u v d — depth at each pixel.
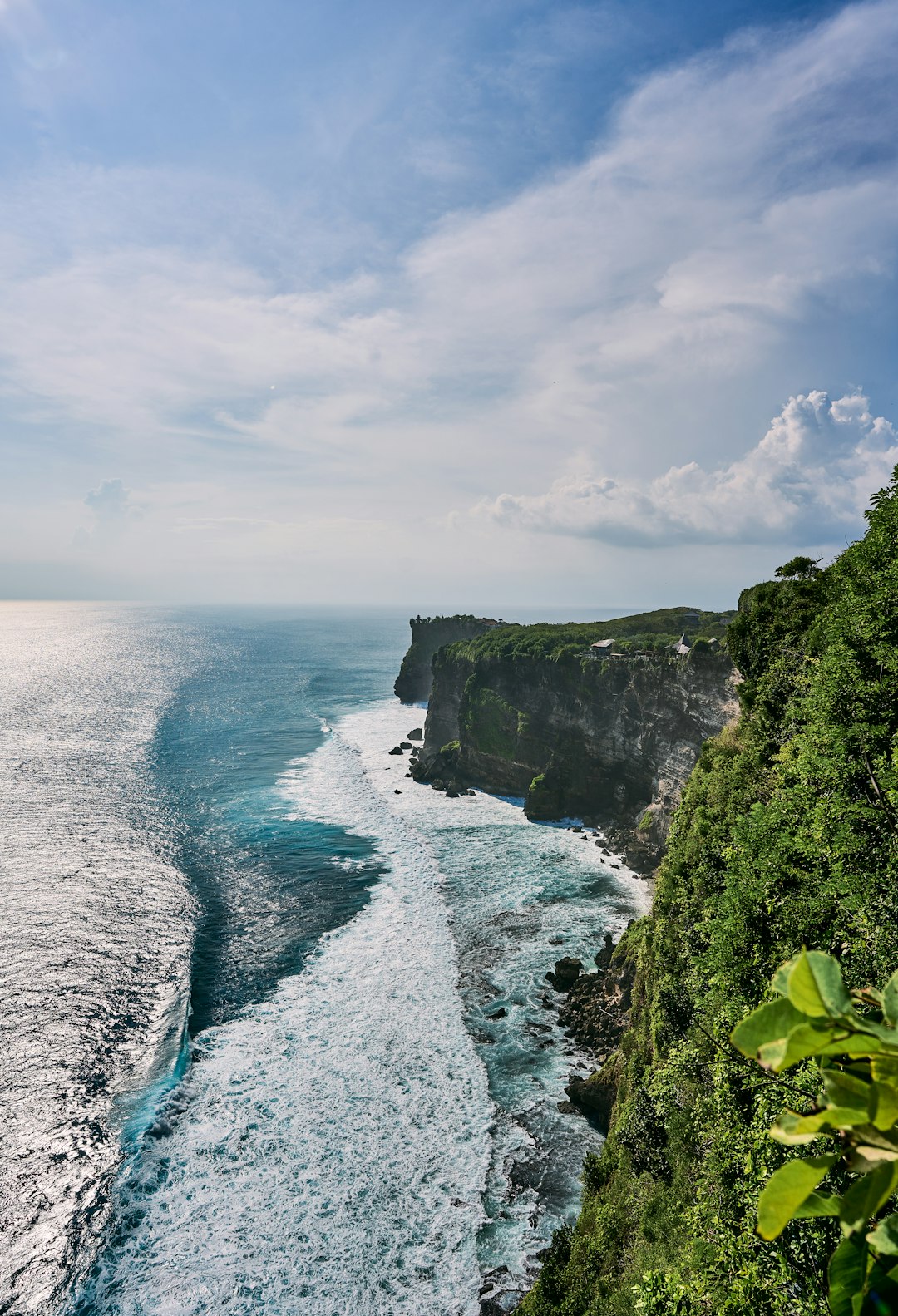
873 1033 1.41
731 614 137.00
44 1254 34.91
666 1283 18.33
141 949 60.56
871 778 21.56
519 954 61.69
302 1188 38.53
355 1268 34.44
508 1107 44.41
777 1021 1.42
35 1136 41.41
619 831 88.62
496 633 135.12
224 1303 32.91
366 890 73.25
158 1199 37.81
